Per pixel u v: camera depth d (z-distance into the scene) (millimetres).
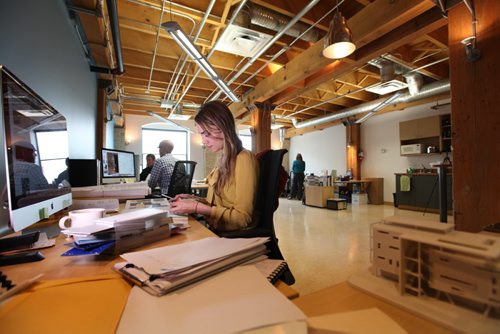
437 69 4504
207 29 3254
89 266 589
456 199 1857
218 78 3799
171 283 446
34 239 750
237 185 1137
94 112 3477
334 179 6918
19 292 451
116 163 3225
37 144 859
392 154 6598
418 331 354
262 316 359
